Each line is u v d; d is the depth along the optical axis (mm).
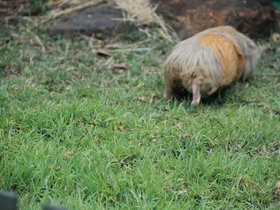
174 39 10086
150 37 10008
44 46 9578
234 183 5996
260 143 6820
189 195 5766
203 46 7637
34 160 6059
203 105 7773
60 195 5621
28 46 9578
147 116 7238
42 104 7406
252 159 6406
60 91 8094
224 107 7770
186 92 7914
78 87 8055
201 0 10406
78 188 5711
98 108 7242
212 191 5863
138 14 10328
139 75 8703
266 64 9531
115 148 6383
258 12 10492
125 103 7641
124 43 9859
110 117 7070
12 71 8695
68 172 5906
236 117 7309
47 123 6879
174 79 7684
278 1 11742
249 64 8664
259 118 7344
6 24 10234
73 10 10453
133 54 9492
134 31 10133
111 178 5836
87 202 5539
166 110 7555
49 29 9977
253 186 5969
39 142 6469
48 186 5773
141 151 6363
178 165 6133
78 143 6566
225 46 7895
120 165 6156
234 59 8047
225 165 6168
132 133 6809
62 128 6801
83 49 9516
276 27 10844
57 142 6562
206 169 6066
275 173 6195
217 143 6738
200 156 6312
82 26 9992
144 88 8211
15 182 5766
